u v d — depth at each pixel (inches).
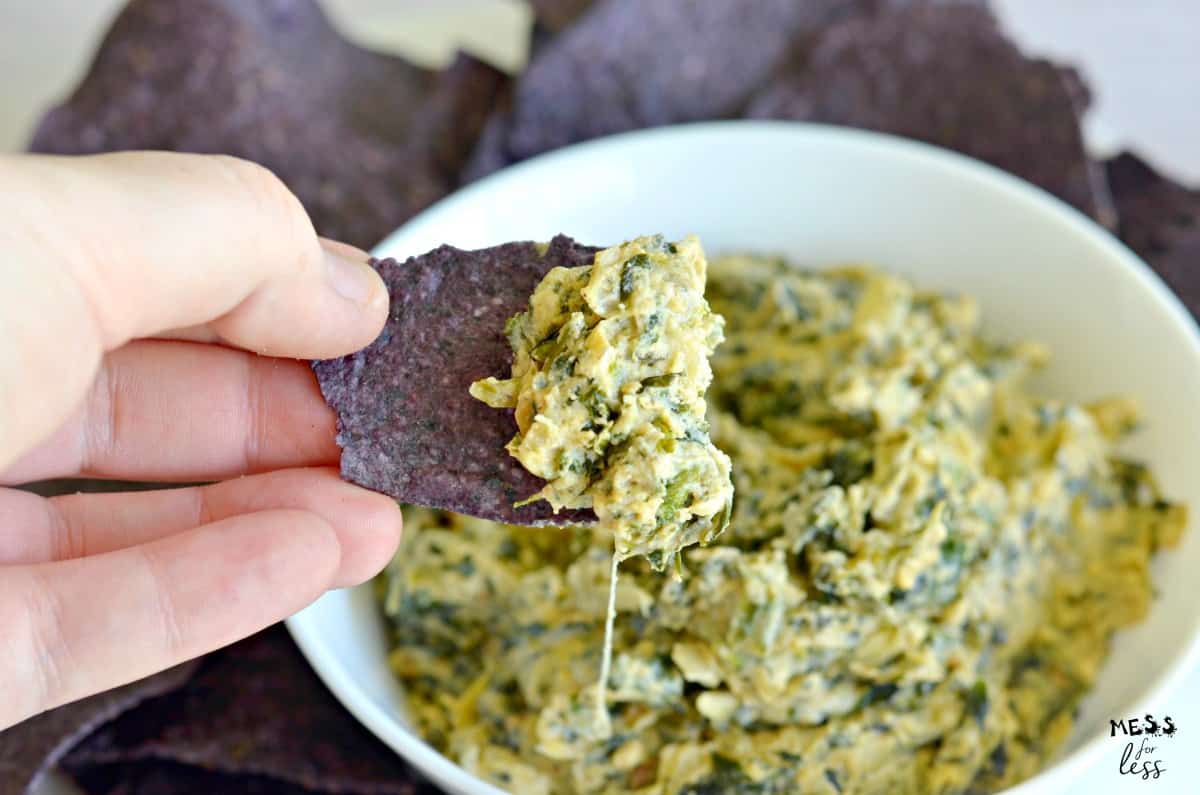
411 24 16.0
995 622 10.5
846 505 10.3
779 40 13.7
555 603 10.6
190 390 9.7
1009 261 12.3
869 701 10.2
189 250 8.4
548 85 13.2
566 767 10.3
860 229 12.7
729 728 10.2
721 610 10.2
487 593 10.7
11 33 17.7
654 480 8.3
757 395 11.5
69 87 17.3
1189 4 17.0
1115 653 10.6
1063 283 12.0
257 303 8.9
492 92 14.0
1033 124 13.0
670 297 8.7
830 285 12.4
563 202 12.4
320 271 8.9
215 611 8.7
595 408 8.5
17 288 8.0
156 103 13.1
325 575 8.9
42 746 10.4
